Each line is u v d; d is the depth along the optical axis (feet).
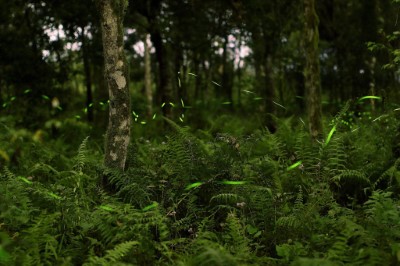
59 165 28.58
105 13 19.77
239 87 80.84
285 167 23.17
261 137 25.80
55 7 47.62
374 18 52.01
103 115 56.39
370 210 15.94
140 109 57.41
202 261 12.76
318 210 17.66
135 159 21.31
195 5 49.73
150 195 19.20
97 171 20.79
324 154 22.41
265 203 17.83
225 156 21.17
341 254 13.32
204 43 54.54
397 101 30.17
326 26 64.64
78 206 17.51
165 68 50.90
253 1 49.24
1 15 49.83
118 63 19.98
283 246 14.48
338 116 23.52
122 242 14.64
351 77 56.49
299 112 56.59
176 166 20.57
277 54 58.23
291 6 53.06
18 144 28.73
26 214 15.85
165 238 16.21
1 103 49.39
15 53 48.88
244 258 13.99
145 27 49.08
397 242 14.12
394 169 20.15
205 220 16.85
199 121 59.67
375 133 26.89
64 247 15.34
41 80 49.78
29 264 12.76
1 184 17.98
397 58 23.25
